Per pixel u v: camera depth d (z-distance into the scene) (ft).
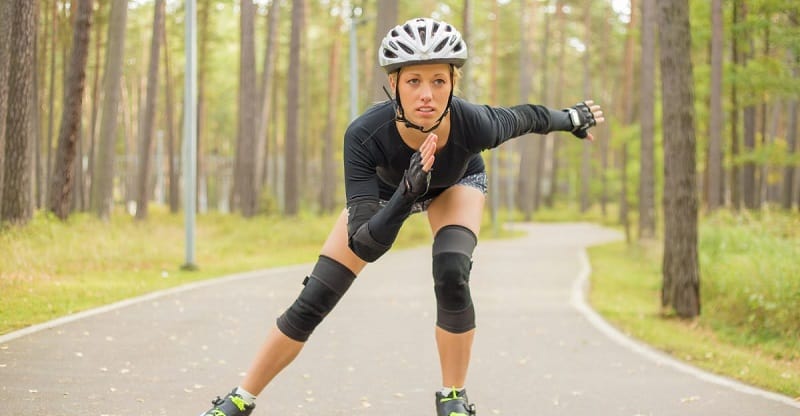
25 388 19.80
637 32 104.12
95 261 49.67
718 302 40.65
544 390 22.36
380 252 12.09
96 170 77.56
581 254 87.56
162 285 43.78
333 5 154.51
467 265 13.03
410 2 141.08
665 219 40.50
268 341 13.24
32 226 52.13
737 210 77.71
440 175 12.88
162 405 18.84
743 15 72.79
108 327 29.43
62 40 96.53
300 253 72.18
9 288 35.50
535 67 219.20
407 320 35.01
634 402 20.99
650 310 43.34
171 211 133.28
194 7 54.03
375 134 12.43
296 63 110.42
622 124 152.56
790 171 112.37
